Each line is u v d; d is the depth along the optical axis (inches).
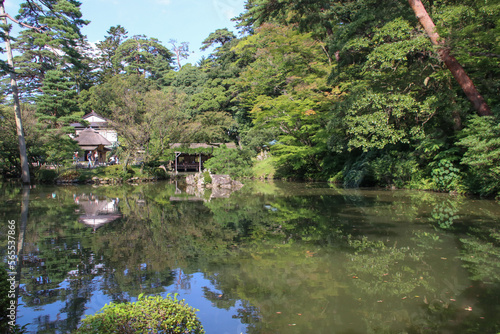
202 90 1617.9
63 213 412.5
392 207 420.5
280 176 1124.5
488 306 151.9
